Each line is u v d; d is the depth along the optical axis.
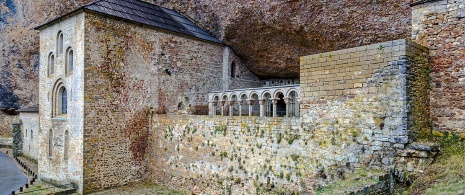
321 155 10.53
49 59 18.38
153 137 17.38
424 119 9.58
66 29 16.69
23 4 30.03
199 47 20.09
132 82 16.94
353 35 15.29
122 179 16.48
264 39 19.08
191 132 15.11
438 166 8.33
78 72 15.56
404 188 8.57
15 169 23.25
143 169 17.39
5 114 35.88
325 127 10.53
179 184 15.55
